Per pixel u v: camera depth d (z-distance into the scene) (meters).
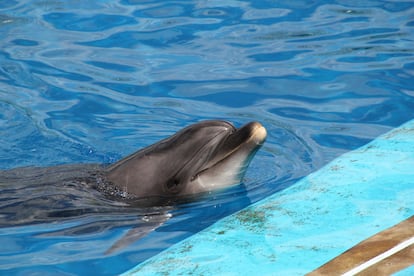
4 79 11.94
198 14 13.95
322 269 7.08
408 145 9.84
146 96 11.41
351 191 8.69
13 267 7.44
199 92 11.45
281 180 9.10
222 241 7.78
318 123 10.55
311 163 9.52
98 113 11.02
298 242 7.63
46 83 11.81
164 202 8.59
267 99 11.20
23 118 10.93
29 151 10.21
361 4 14.27
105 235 8.01
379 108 10.89
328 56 12.35
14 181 9.13
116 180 8.84
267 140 10.11
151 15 13.95
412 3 14.20
